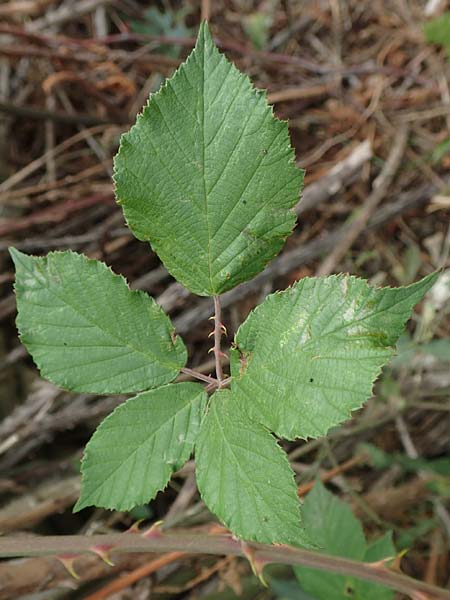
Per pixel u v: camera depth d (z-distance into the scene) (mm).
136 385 191
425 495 416
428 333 419
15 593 325
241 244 189
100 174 523
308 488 391
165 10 581
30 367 454
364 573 229
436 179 517
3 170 506
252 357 184
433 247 512
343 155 548
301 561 222
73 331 189
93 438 185
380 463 415
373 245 513
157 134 182
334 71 560
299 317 179
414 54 580
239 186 186
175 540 210
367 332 172
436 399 462
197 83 182
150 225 187
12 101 526
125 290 191
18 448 413
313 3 602
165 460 186
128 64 540
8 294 468
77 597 348
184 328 437
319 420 172
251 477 175
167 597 377
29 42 511
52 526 400
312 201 502
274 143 183
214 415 184
